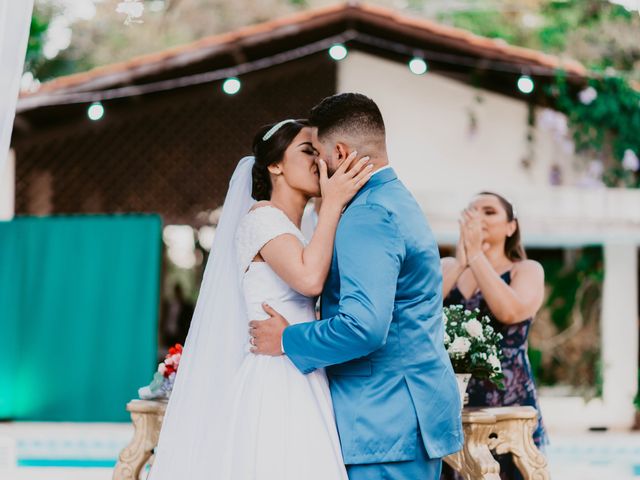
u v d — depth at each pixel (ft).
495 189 31.30
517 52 30.42
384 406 10.55
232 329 11.80
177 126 32.17
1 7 11.40
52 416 31.42
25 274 31.60
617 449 29.86
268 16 46.83
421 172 31.40
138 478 13.38
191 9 46.03
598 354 34.88
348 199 10.85
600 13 42.09
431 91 31.37
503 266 15.93
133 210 32.42
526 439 13.21
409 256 10.61
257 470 10.69
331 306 10.87
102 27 43.60
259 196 11.94
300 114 31.45
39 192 32.45
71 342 31.42
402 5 44.45
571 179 31.73
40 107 30.91
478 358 13.09
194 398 11.76
